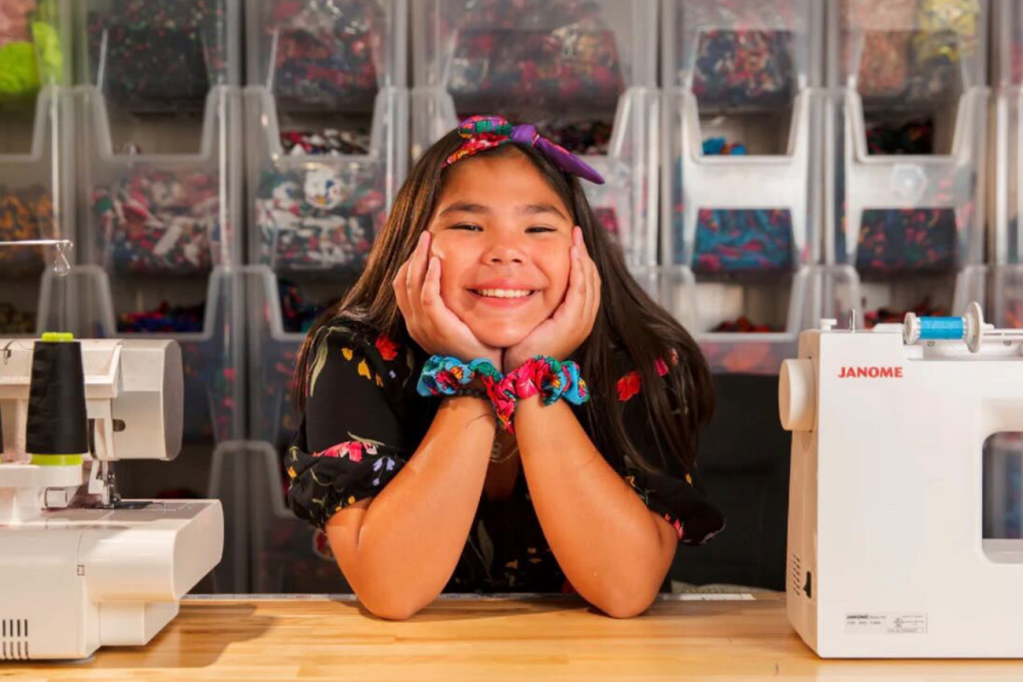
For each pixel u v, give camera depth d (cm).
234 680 85
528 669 88
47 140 278
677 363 124
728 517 171
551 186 114
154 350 102
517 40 280
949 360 92
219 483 282
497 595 113
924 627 92
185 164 281
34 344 92
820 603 91
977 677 88
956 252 282
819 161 283
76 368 92
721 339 281
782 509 170
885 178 281
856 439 92
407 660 90
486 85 281
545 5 279
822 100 282
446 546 103
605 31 279
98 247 282
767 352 282
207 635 97
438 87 278
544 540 132
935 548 91
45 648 89
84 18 281
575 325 108
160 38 282
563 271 109
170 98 290
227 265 282
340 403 116
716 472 172
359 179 281
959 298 282
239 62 287
